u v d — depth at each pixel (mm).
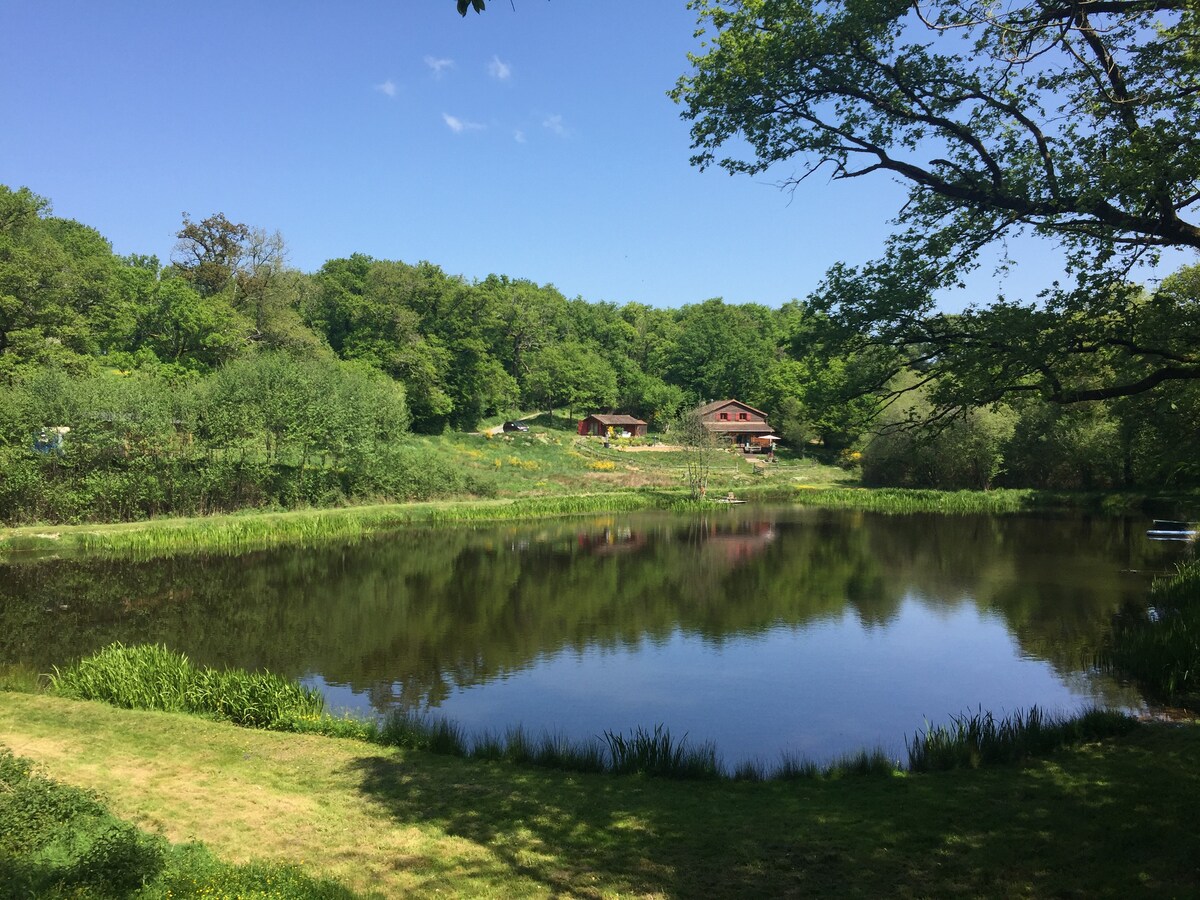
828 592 27125
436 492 55000
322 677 17578
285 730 13000
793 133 10875
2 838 7121
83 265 58531
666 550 36594
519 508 49844
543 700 16125
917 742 12531
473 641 20828
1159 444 16234
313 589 27344
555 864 7820
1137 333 9945
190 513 42125
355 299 83875
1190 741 10773
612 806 9711
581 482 65750
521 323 105125
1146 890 6426
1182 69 8664
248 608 24375
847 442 83125
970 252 10195
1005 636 20859
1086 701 15297
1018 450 57250
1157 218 8930
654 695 16453
